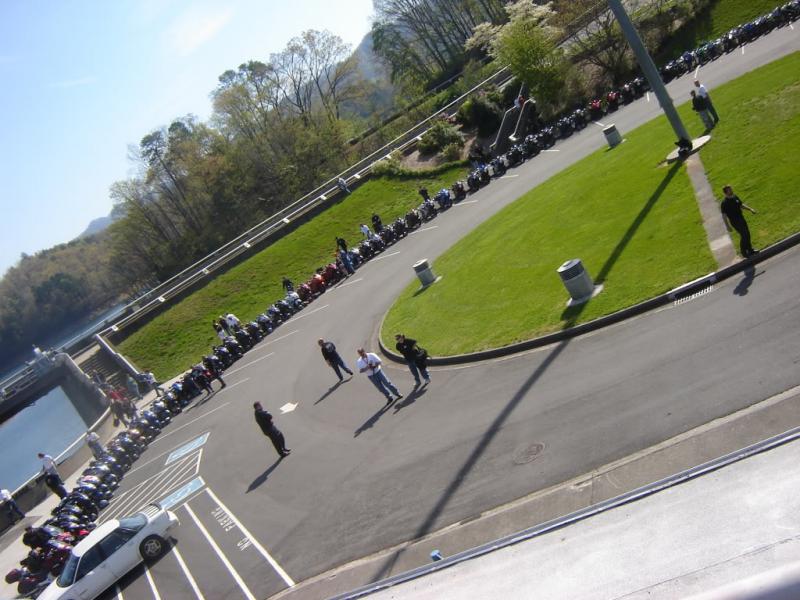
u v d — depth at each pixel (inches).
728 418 463.5
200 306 2058.3
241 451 1003.3
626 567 354.6
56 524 990.4
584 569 369.7
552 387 637.9
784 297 553.0
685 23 2103.8
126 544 773.3
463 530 515.5
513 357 748.0
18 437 2411.4
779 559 287.0
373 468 698.8
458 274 1187.3
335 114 3730.3
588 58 2193.7
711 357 536.4
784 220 653.9
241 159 3444.9
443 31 3846.0
